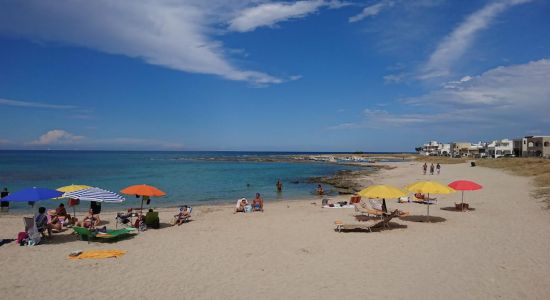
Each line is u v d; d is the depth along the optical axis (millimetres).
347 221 16984
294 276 9336
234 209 22094
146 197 16141
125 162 97188
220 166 81625
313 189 36219
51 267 10156
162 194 15680
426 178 45062
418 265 10031
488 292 8070
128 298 7980
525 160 61719
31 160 104438
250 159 129625
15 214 21531
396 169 68875
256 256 11188
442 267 9820
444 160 103000
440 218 16891
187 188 36656
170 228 15789
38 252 11719
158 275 9477
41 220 13352
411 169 67625
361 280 8953
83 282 8977
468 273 9297
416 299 7766
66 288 8578
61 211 16438
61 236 14117
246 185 39531
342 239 13227
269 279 9141
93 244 12836
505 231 13828
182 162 103188
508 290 8164
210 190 35031
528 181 33594
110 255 11227
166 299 7934
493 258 10500
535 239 12500
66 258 11031
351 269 9812
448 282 8703
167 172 59812
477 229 14375
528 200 21500
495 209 18938
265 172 61625
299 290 8383
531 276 8984
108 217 19578
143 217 15547
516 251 11133
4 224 17031
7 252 11727
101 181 42656
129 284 8836
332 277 9211
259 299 7898
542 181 31984
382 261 10469
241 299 7914
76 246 12539
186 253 11570
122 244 12805
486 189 28172
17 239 13359
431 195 25484
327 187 38062
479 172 51562
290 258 10922
